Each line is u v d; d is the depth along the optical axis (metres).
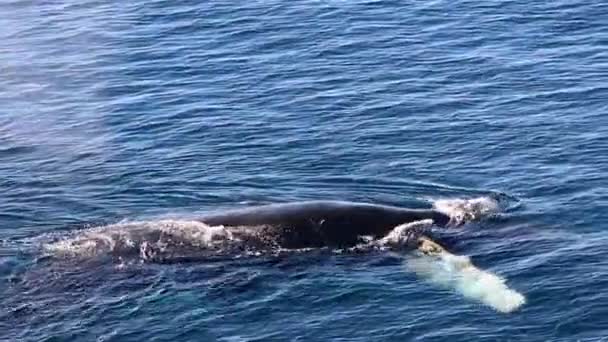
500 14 60.22
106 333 32.78
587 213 39.25
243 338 32.31
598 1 61.19
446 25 59.19
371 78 53.06
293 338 32.25
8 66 58.19
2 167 45.62
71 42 61.09
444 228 38.56
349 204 39.09
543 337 31.88
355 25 60.03
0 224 39.91
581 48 55.12
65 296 34.72
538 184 41.72
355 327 32.69
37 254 37.19
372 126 47.78
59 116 51.28
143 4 66.31
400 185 42.59
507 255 36.66
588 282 34.47
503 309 33.25
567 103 48.78
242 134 47.62
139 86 54.16
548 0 61.81
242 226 38.19
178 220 38.84
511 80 51.81
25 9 67.62
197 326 33.00
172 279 35.66
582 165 42.94
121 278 35.75
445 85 51.75
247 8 63.69
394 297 34.19
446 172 43.31
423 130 47.12
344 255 37.09
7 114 51.88
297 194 42.09
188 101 51.72
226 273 35.97
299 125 48.28
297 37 58.84
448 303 33.69
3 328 33.06
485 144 45.44
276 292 34.75
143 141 47.62
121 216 40.53
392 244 37.69
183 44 59.28
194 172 44.25
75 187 43.28
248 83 53.34
